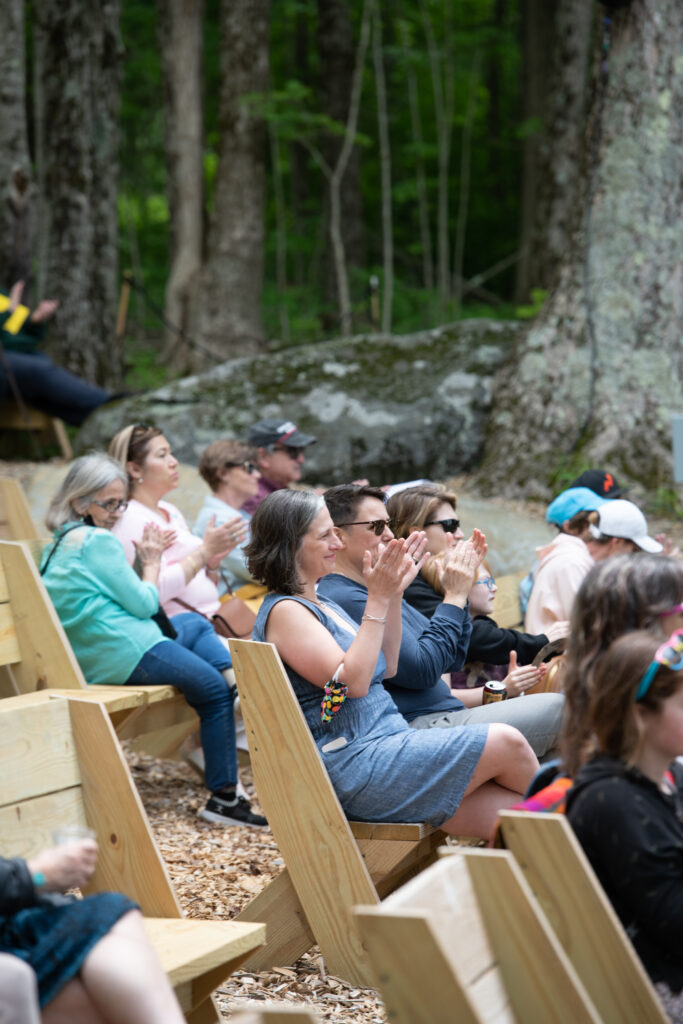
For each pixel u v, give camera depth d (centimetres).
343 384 1245
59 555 566
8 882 271
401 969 215
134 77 2984
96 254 1595
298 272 3086
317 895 403
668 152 1154
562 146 2103
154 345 2525
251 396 1227
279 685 400
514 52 3131
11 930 269
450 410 1238
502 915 240
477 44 2842
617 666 268
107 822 356
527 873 258
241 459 698
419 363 1276
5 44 1400
